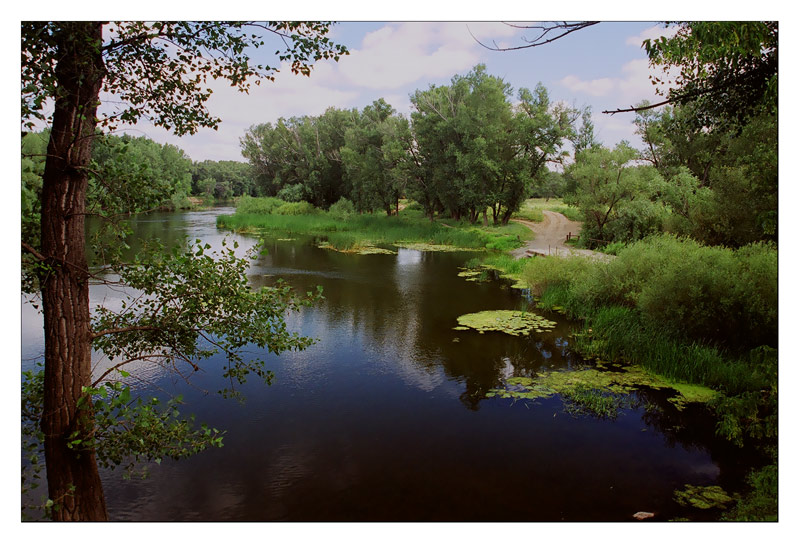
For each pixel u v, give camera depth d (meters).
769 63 7.01
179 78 5.12
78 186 4.44
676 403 7.11
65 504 4.17
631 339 9.00
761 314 7.96
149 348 5.63
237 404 7.11
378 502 4.89
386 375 8.22
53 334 4.34
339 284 15.65
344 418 6.71
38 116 4.01
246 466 5.53
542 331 10.55
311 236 30.20
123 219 4.80
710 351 8.20
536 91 31.41
